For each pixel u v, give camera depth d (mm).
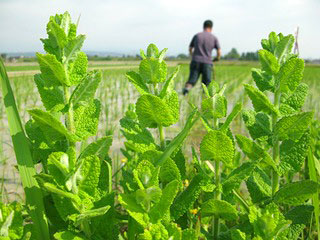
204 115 1558
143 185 1191
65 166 1184
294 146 1626
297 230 1571
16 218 1169
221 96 1517
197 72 12984
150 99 1358
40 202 1350
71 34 1355
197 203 2441
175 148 1360
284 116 1518
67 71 1351
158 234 1119
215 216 1549
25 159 1366
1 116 7582
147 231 1117
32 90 13352
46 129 1308
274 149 1610
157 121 1455
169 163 1379
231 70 39562
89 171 1222
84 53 1367
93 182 1229
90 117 1394
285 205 2561
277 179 1637
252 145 1538
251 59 116062
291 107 1627
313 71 38156
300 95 1636
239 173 1470
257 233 1312
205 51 12891
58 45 1326
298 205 1634
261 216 1314
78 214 1258
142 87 1500
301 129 1522
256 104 1630
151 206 1205
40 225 1331
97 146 1291
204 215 1565
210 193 1794
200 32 12867
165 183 1447
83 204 1219
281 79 1537
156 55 1523
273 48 1656
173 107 1510
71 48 1330
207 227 2170
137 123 1601
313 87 18219
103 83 16641
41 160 1545
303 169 3479
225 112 1528
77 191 1219
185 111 9484
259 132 1618
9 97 1386
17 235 1168
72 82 1354
